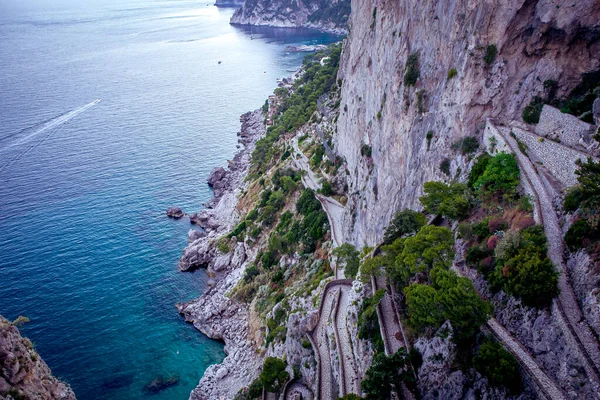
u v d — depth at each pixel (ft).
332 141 372.99
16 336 124.16
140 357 270.26
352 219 265.34
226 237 371.35
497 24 151.02
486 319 108.17
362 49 299.17
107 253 368.27
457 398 106.42
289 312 234.58
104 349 277.03
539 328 100.37
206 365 261.44
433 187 154.92
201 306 305.53
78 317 303.07
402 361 119.75
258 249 342.85
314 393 160.66
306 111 497.46
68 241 381.60
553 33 144.05
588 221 104.88
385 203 219.20
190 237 386.11
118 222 410.52
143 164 523.70
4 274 341.41
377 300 143.02
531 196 126.62
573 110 139.03
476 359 103.65
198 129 629.92
